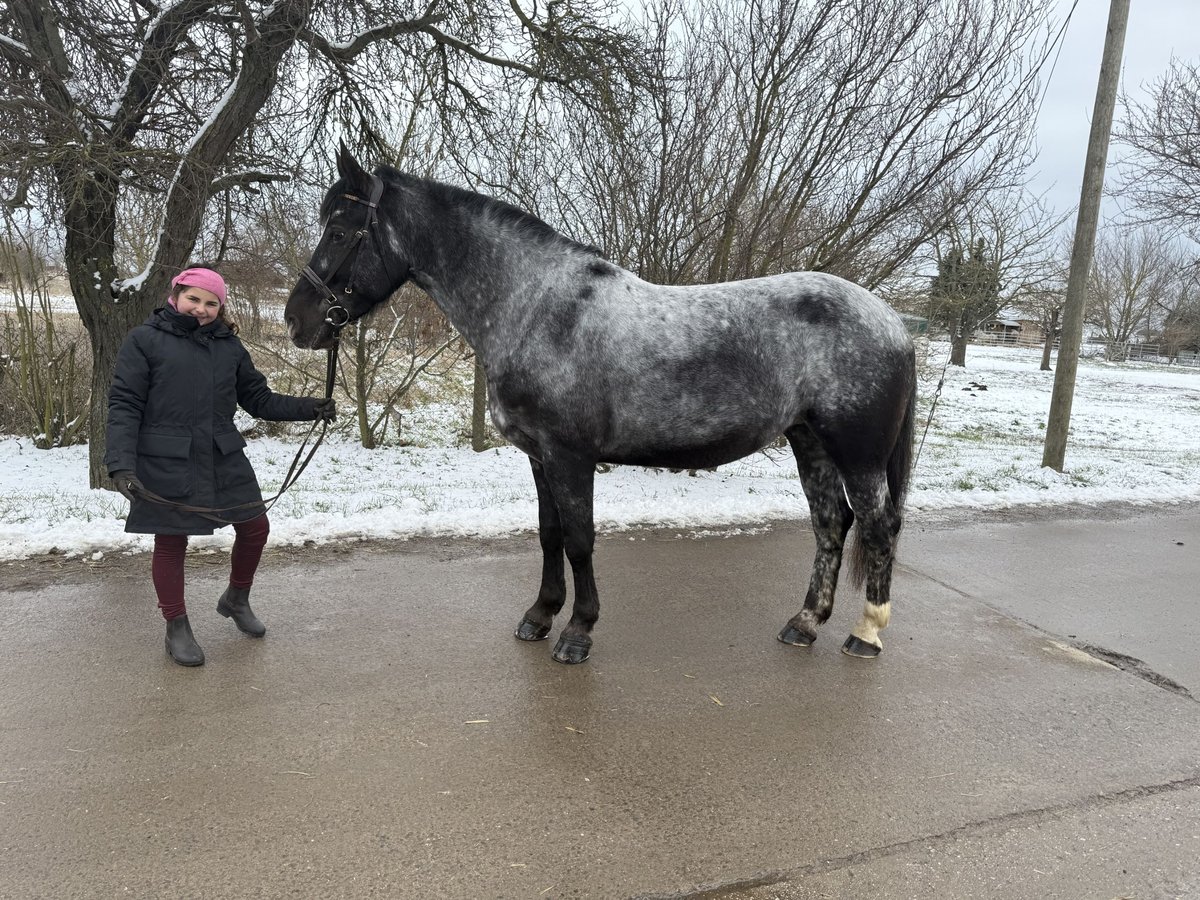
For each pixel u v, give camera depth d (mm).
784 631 3648
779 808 2340
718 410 3139
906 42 6316
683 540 5316
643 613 3951
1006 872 2096
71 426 8734
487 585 4215
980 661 3559
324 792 2330
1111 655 3707
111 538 4555
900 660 3523
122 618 3564
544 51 6734
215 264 6305
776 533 5570
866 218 6953
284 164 6254
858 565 3486
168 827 2141
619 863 2062
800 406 3260
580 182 7348
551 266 3127
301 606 3820
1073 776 2607
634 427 3133
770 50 6570
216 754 2514
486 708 2891
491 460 8500
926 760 2664
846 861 2109
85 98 5625
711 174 6957
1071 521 6484
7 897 1854
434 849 2090
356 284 3111
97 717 2715
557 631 3662
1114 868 2135
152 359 2941
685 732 2777
